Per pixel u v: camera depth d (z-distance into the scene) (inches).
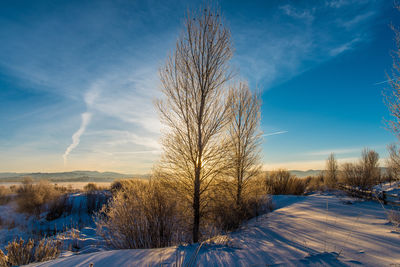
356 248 146.9
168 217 218.1
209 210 240.7
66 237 272.7
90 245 234.8
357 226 223.3
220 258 130.8
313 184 865.5
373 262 120.3
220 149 248.8
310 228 222.2
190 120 248.8
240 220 290.0
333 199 488.4
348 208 355.9
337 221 252.5
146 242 198.2
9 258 169.5
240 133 402.6
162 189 233.6
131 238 203.5
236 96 419.5
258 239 187.6
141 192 236.2
